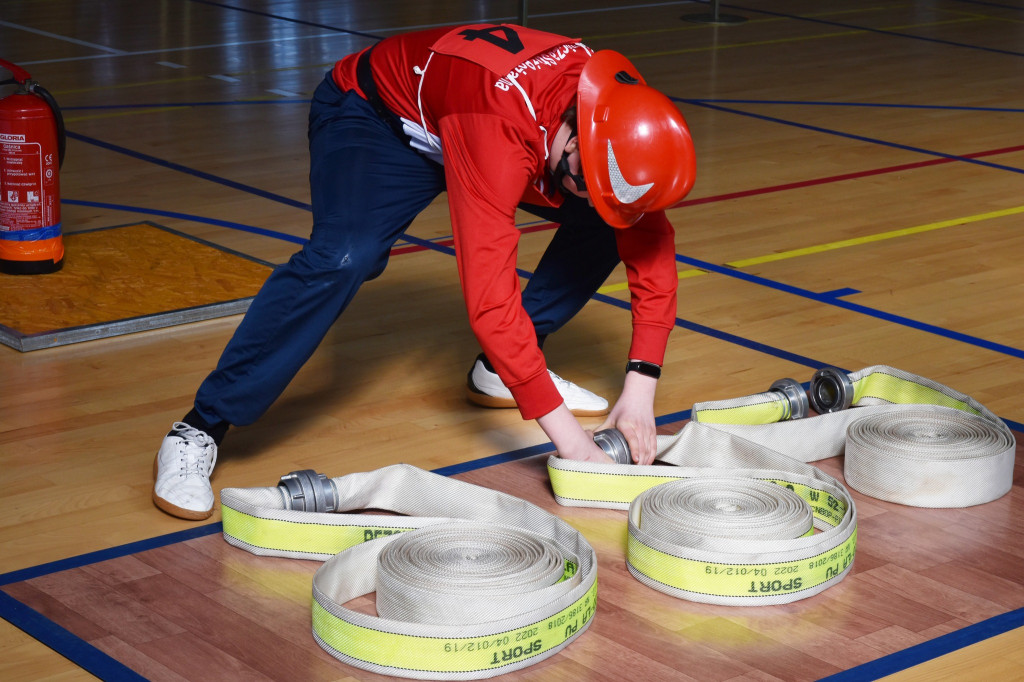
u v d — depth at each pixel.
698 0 13.18
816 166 6.20
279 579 2.38
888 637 2.18
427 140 2.58
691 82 8.57
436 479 2.63
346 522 2.44
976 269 4.55
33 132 4.01
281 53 9.40
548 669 2.08
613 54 2.49
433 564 2.23
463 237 2.39
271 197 5.43
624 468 2.65
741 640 2.17
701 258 4.68
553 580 2.22
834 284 4.38
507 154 2.35
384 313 4.04
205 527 2.61
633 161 2.35
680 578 2.31
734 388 3.42
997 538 2.56
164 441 2.77
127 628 2.19
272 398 2.76
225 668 2.07
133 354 3.60
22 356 3.57
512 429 3.16
